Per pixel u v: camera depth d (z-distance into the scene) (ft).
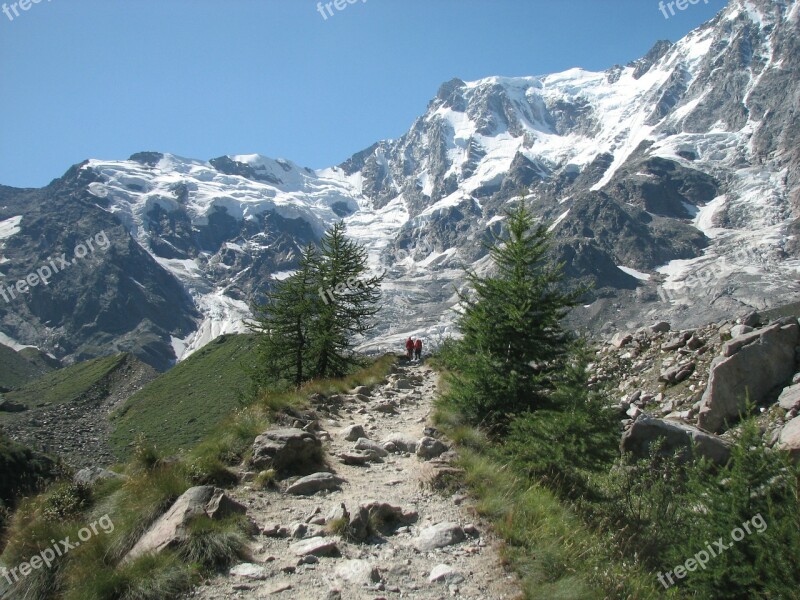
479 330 48.55
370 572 23.26
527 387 45.03
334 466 36.91
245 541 25.18
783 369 52.80
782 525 25.89
